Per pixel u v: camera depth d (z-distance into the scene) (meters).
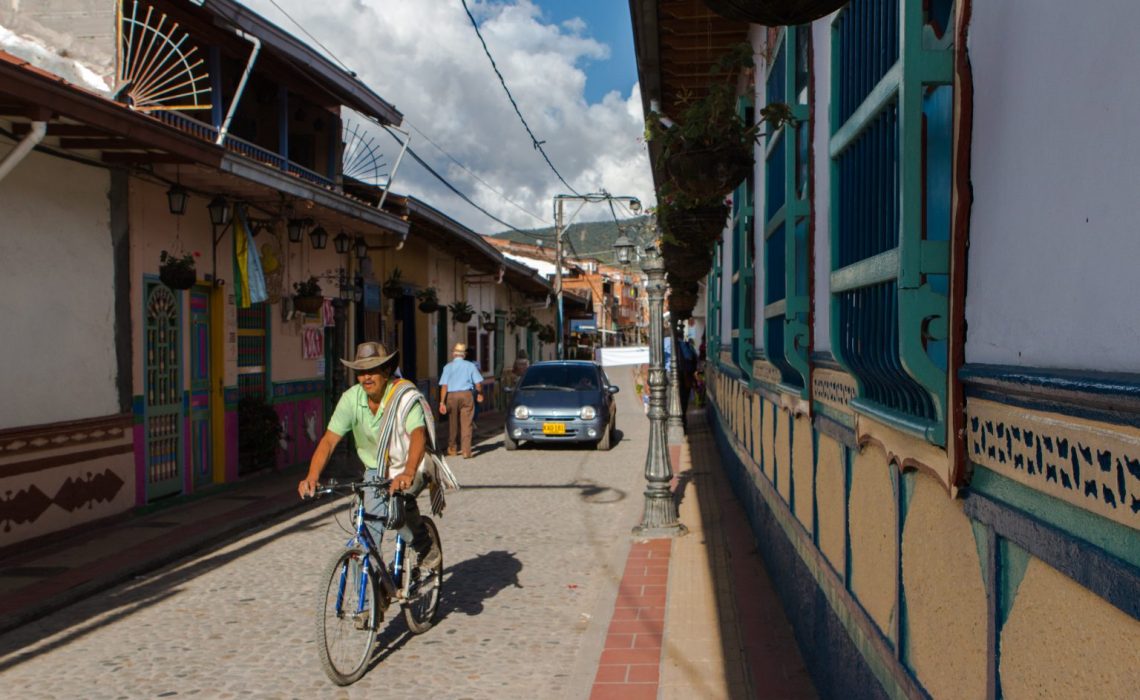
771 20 2.50
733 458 11.07
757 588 6.62
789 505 5.73
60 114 7.44
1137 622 1.50
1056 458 1.80
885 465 3.23
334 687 5.04
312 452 15.12
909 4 2.53
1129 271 1.55
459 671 5.29
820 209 4.55
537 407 16.69
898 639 2.98
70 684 5.09
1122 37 1.57
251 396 13.06
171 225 10.83
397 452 5.53
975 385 2.29
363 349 5.44
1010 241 2.07
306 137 15.45
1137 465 1.48
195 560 8.20
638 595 6.64
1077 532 1.72
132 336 9.98
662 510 8.67
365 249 15.65
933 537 2.64
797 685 4.75
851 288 3.46
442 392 15.88
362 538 5.30
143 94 10.02
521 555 8.20
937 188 2.76
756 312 7.86
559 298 38.19
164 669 5.32
